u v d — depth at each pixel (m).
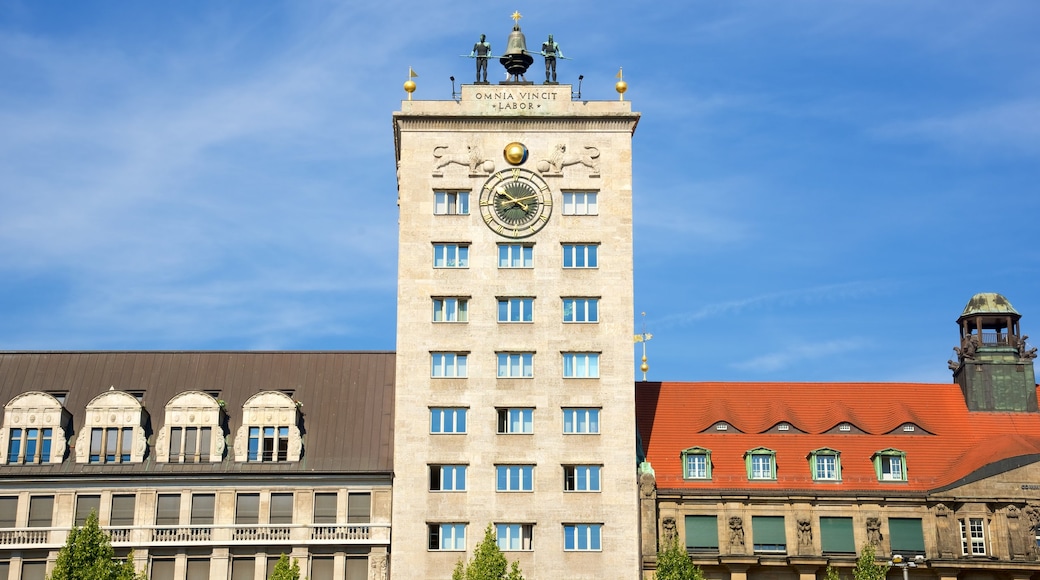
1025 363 104.25
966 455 98.62
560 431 92.81
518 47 99.44
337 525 90.81
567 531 91.50
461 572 86.00
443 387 93.38
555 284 95.00
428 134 97.00
